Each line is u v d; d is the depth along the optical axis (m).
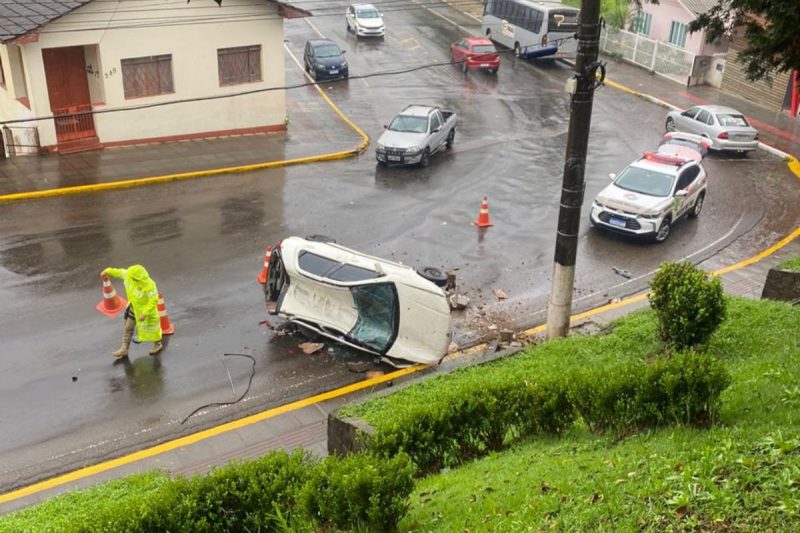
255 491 6.39
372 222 19.33
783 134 29.30
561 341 12.21
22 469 9.89
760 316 12.17
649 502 5.80
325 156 24.62
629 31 41.31
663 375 7.62
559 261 12.41
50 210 19.17
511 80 35.81
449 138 25.91
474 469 7.53
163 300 13.98
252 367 12.59
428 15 47.72
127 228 18.23
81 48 23.58
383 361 12.78
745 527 5.26
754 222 20.56
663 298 11.26
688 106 32.34
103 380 12.02
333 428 9.38
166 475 9.30
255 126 26.89
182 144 25.19
